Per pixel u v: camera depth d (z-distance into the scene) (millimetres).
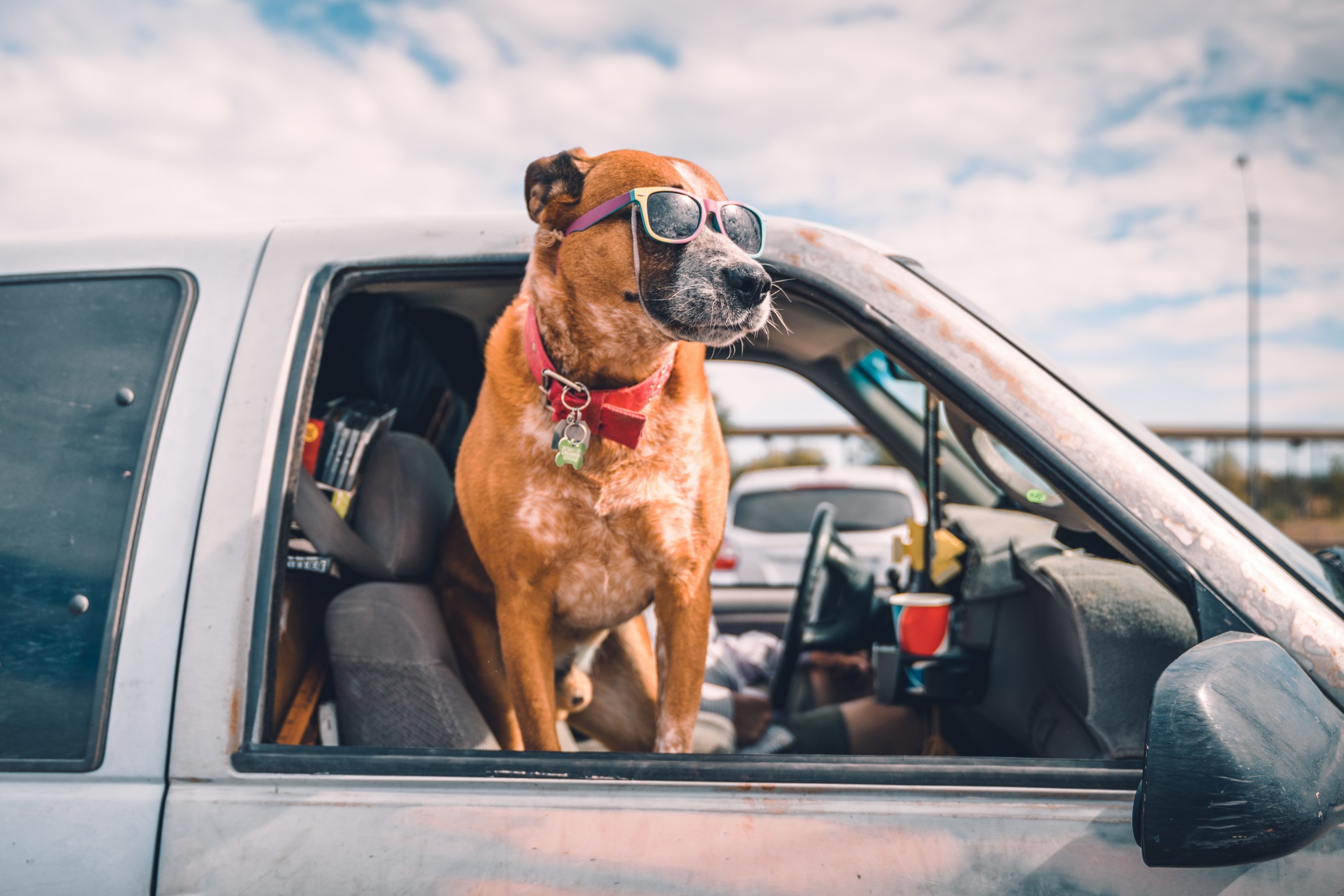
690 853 977
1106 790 991
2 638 1089
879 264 1292
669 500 1672
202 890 995
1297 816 830
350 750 1069
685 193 1538
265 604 1116
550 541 1662
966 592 1864
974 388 1155
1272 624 995
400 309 1923
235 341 1227
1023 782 1003
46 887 1001
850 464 5621
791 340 2195
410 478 1700
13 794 1039
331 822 1012
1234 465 16531
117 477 1145
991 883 955
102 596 1099
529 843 989
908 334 1214
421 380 2055
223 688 1072
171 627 1090
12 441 1160
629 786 1021
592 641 1996
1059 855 962
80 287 1251
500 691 1842
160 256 1283
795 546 5176
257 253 1301
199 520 1129
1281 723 865
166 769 1053
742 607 2996
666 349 1635
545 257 1587
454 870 984
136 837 1017
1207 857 838
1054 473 1101
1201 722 848
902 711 2141
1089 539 1471
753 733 2246
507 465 1650
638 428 1589
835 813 992
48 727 1063
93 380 1192
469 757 1055
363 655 1513
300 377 1224
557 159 1603
